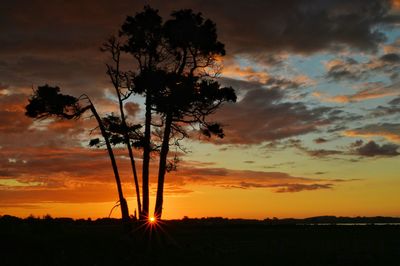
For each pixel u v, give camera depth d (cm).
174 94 3597
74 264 2600
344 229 8288
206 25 3753
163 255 3073
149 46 3731
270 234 6216
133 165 3781
